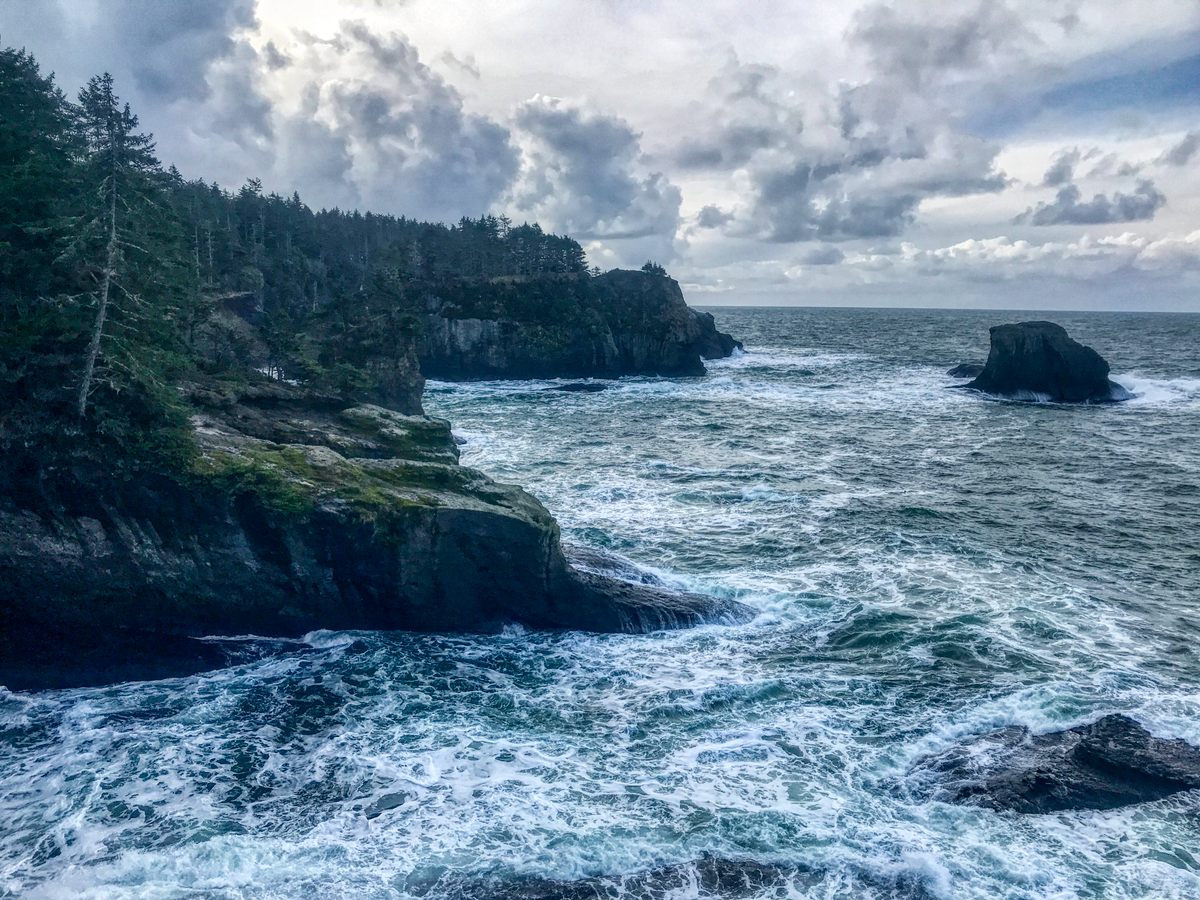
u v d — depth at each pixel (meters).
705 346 149.75
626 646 29.94
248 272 88.62
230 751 22.56
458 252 145.12
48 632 27.75
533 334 116.44
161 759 22.06
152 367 28.78
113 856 18.09
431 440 38.97
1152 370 131.62
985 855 18.20
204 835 18.89
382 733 23.61
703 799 20.31
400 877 17.41
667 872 17.64
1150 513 47.94
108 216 27.41
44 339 27.48
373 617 30.69
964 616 31.84
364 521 28.88
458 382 114.38
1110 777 20.80
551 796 20.42
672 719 24.56
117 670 26.98
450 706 25.28
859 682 26.81
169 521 28.12
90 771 21.42
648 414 84.38
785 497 49.91
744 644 30.05
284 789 20.83
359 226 167.62
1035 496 51.62
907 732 23.67
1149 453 65.56
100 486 27.28
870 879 17.47
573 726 24.12
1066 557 39.66
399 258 122.56
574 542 40.47
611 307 126.50
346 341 64.25
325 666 27.92
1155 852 18.34
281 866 17.67
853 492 51.91
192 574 28.64
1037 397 95.62
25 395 27.25
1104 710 24.61
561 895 16.95
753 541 41.41
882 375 123.31
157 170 28.81
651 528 43.31
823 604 33.28
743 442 68.94
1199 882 17.39
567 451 63.94
